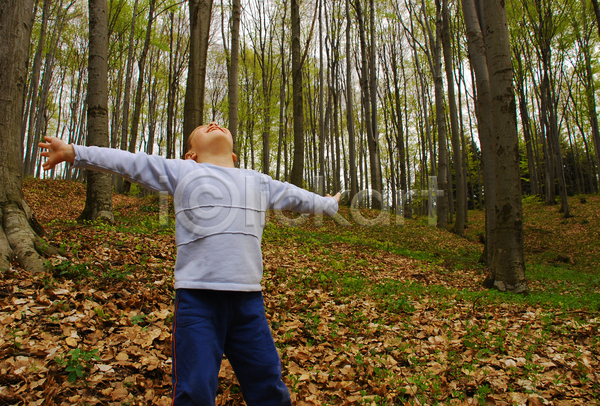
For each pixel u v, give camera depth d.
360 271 7.88
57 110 33.44
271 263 7.34
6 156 4.64
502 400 2.77
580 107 25.44
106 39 8.32
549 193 25.03
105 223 8.39
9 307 3.21
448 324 4.58
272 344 1.59
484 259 11.20
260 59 27.08
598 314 5.07
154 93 26.84
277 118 27.44
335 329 4.14
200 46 11.37
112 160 1.50
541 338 4.06
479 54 9.87
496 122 7.32
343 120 40.16
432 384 2.91
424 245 14.40
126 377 2.62
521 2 19.88
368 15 24.50
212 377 1.39
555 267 13.05
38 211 12.27
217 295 1.49
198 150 1.78
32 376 2.42
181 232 1.53
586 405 2.69
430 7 21.61
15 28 4.70
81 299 3.63
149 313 3.76
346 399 2.72
